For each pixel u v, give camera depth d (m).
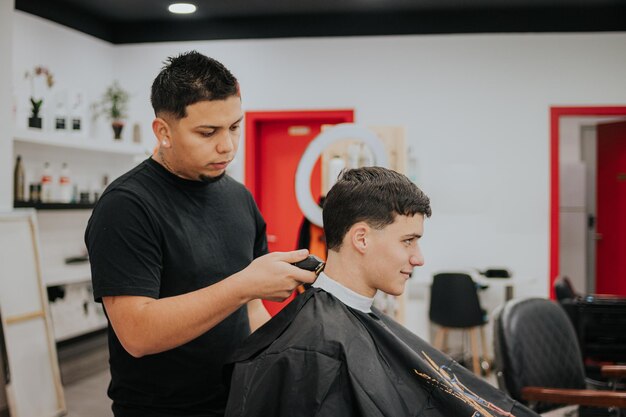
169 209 1.32
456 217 5.16
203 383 1.36
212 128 1.23
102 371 4.24
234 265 1.44
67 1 4.78
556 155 5.07
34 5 4.48
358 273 1.27
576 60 5.03
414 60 5.17
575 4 4.92
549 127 5.07
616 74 5.00
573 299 3.67
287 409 1.12
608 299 3.52
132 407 1.36
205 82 1.20
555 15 5.02
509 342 2.19
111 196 1.26
